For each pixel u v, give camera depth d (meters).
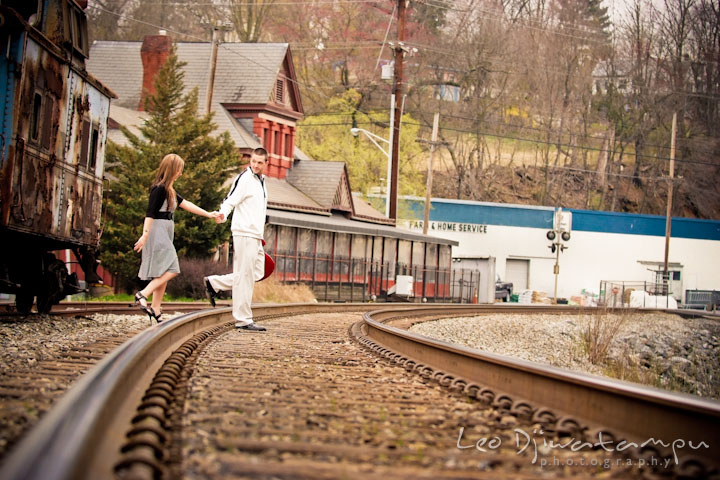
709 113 100.69
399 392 7.17
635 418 5.31
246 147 44.69
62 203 12.66
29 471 2.67
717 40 100.44
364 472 4.06
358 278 45.28
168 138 31.94
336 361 9.56
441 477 4.03
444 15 93.06
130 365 5.41
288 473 3.91
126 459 3.50
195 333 11.36
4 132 10.47
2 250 12.49
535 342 25.30
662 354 25.56
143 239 11.20
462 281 53.38
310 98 85.19
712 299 71.44
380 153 78.56
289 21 85.19
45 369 7.34
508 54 95.50
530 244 72.38
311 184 49.12
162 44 46.44
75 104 13.12
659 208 99.44
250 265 12.48
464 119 93.38
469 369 8.14
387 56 87.00
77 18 13.24
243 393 6.49
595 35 99.31
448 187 92.81
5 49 10.52
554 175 96.94
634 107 100.38
